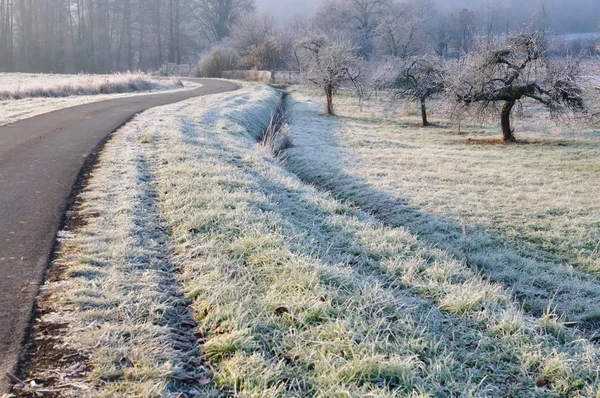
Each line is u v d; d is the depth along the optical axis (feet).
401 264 19.10
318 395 10.07
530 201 37.96
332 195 40.98
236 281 14.79
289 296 13.91
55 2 246.68
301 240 19.36
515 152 60.34
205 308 13.29
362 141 69.72
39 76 151.23
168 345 11.39
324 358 11.10
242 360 10.88
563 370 11.82
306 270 15.57
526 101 110.32
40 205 20.71
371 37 245.24
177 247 17.58
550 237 30.58
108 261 15.52
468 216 34.47
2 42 231.71
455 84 67.36
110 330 11.60
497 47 65.21
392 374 10.86
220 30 303.48
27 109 54.95
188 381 10.38
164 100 81.25
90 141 36.68
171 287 14.49
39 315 12.14
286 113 107.96
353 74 108.68
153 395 9.51
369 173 47.78
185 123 51.65
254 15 235.61
